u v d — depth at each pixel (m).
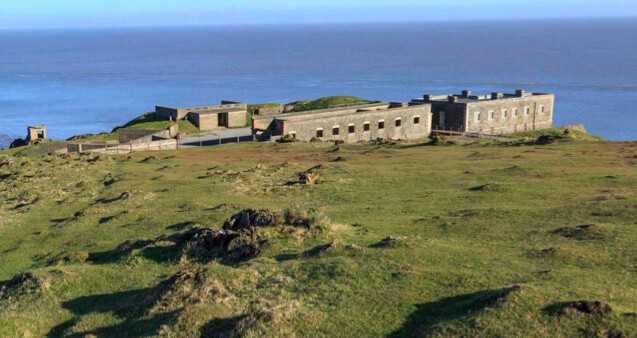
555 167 45.94
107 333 20.02
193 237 28.61
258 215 29.95
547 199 34.69
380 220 31.34
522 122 99.06
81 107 190.00
